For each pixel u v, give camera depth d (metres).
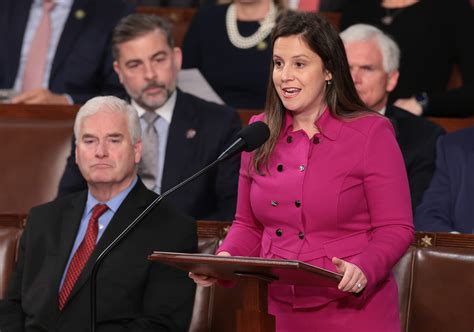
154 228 12.39
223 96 19.48
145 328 11.88
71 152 15.90
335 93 10.49
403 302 12.21
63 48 19.53
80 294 12.05
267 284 9.70
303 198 10.27
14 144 16.83
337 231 10.30
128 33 15.81
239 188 11.05
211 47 19.64
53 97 18.52
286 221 10.39
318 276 8.92
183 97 16.11
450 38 19.27
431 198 15.06
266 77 19.17
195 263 9.05
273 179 10.49
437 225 14.74
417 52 19.23
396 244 10.01
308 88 10.26
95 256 12.20
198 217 15.44
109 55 19.48
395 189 10.20
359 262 9.67
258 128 10.03
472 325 11.87
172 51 15.99
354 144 10.28
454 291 12.01
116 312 11.98
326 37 10.28
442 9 19.27
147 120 15.88
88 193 13.05
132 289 12.05
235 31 19.48
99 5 19.78
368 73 15.65
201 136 15.69
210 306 12.80
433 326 12.03
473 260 11.99
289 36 10.27
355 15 19.91
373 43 15.67
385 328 10.21
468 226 14.65
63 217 12.88
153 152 15.71
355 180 10.26
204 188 15.49
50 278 12.34
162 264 12.18
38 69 19.69
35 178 16.64
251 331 9.47
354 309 10.24
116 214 12.50
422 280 12.19
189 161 15.54
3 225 13.78
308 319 10.36
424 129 16.09
